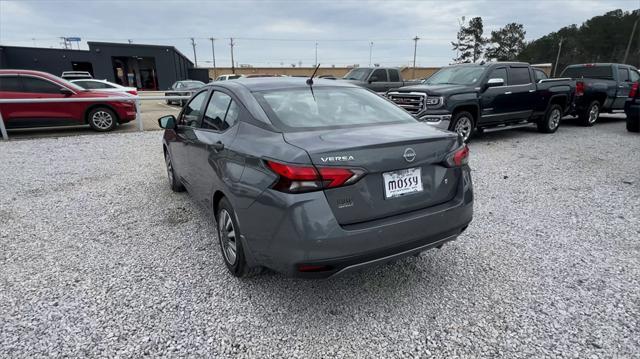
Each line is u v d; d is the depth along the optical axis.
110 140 9.16
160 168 6.53
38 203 4.78
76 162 6.97
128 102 10.76
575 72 12.70
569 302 2.68
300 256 2.19
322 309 2.64
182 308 2.64
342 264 2.24
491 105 8.45
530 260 3.28
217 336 2.37
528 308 2.62
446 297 2.77
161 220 4.21
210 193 3.18
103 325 2.46
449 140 2.66
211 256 3.38
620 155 7.38
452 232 2.67
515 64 9.04
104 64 39.06
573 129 11.09
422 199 2.52
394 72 15.72
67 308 2.62
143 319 2.52
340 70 60.34
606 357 2.17
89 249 3.52
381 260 2.38
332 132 2.57
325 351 2.25
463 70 8.96
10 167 6.61
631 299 2.70
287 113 2.81
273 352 2.24
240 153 2.61
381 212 2.35
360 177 2.25
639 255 3.35
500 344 2.29
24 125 9.57
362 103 3.24
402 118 3.13
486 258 3.32
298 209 2.16
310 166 2.16
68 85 10.05
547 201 4.77
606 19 69.56
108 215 4.37
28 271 3.12
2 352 2.21
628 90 11.97
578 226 4.00
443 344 2.30
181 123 4.33
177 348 2.26
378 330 2.43
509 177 5.87
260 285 2.92
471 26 67.31
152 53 40.88
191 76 54.88
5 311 2.59
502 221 4.14
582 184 5.48
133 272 3.11
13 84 9.45
